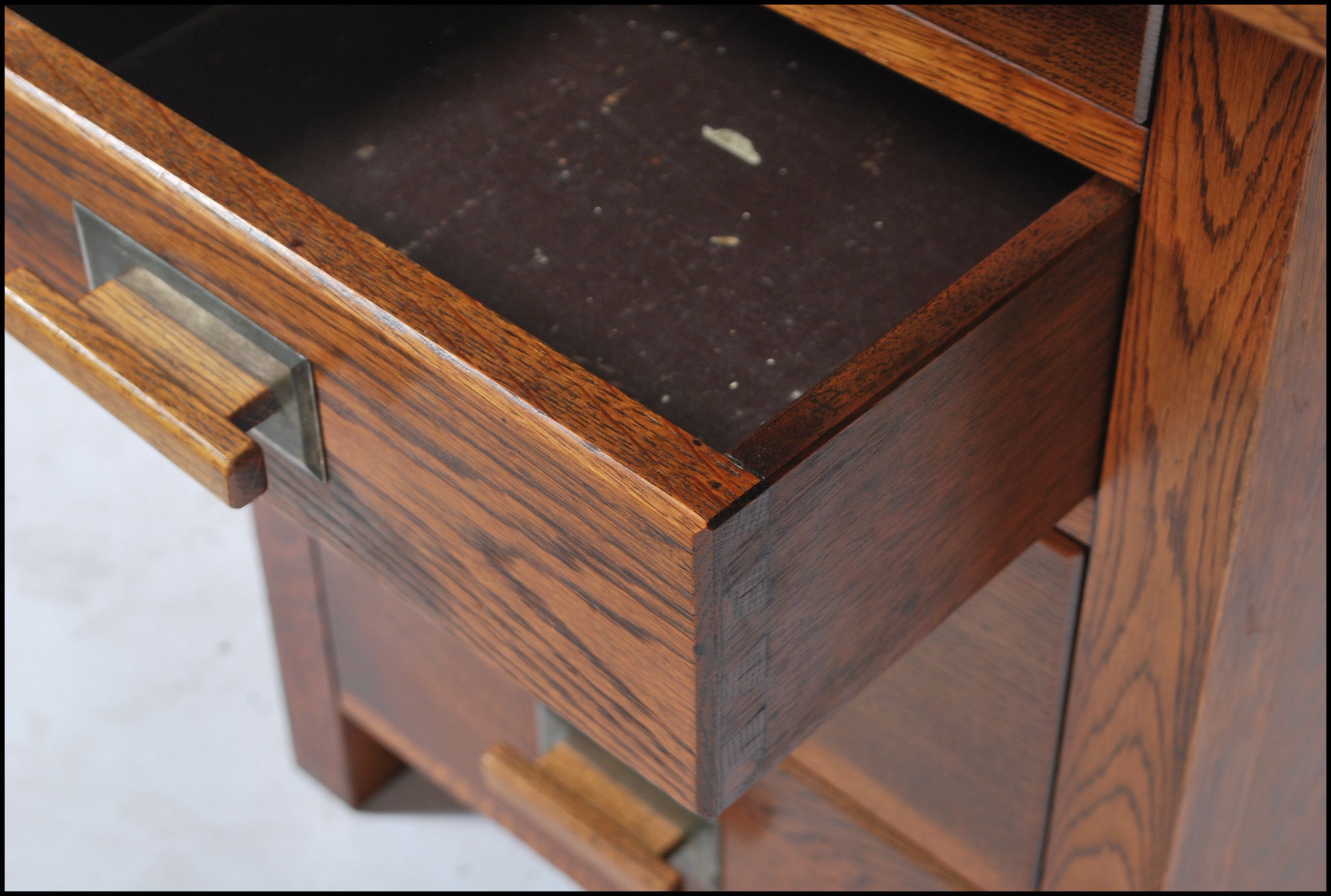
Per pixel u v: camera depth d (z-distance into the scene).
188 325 0.67
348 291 0.57
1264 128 0.57
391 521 0.66
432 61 0.87
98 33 0.89
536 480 0.55
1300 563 0.79
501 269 0.76
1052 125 0.63
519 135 0.83
